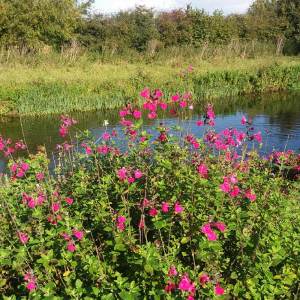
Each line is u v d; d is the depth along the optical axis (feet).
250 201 12.69
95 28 106.63
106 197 13.10
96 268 10.34
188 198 12.09
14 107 54.95
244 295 10.23
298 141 37.55
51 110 55.47
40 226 12.06
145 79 63.05
